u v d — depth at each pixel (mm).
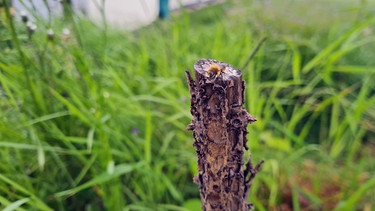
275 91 494
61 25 410
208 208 193
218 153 174
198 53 623
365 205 406
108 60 486
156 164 409
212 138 171
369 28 669
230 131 172
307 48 634
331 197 403
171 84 482
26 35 365
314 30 689
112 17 1016
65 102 335
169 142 459
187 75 169
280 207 407
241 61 515
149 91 498
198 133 174
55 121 378
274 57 624
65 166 387
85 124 396
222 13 863
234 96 165
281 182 423
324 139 545
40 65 356
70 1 351
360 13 620
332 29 670
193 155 418
